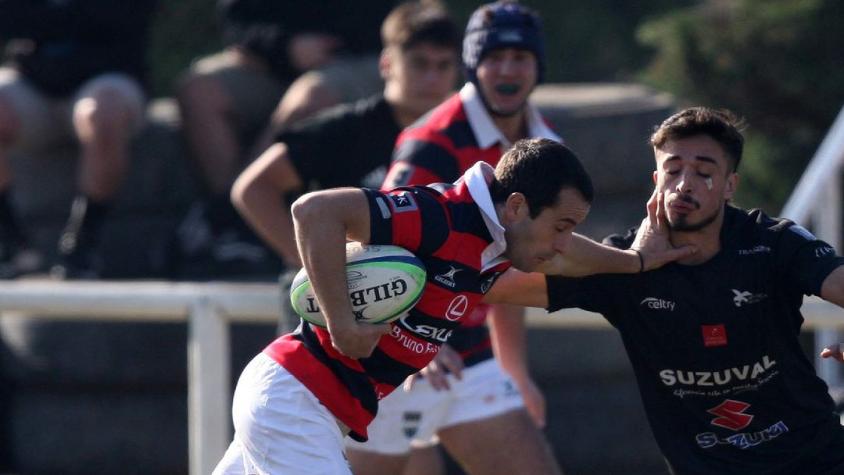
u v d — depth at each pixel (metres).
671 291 13.34
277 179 17.97
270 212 17.95
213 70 26.67
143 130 26.86
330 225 12.37
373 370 13.37
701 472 13.73
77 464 23.88
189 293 18.62
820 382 13.63
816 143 40.59
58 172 26.95
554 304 13.98
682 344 13.41
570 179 12.74
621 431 24.20
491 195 12.98
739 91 40.72
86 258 25.00
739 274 13.19
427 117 16.80
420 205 12.73
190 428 21.81
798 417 13.52
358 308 12.68
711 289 13.23
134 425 23.64
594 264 13.29
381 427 17.02
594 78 58.69
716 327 13.24
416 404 16.94
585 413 24.03
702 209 13.01
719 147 12.97
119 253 26.36
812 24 40.12
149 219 26.84
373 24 26.94
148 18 27.23
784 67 40.28
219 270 25.03
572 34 56.75
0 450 24.31
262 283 24.44
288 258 17.95
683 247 13.34
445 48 17.77
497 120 16.66
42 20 26.03
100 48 26.50
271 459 13.34
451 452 17.38
